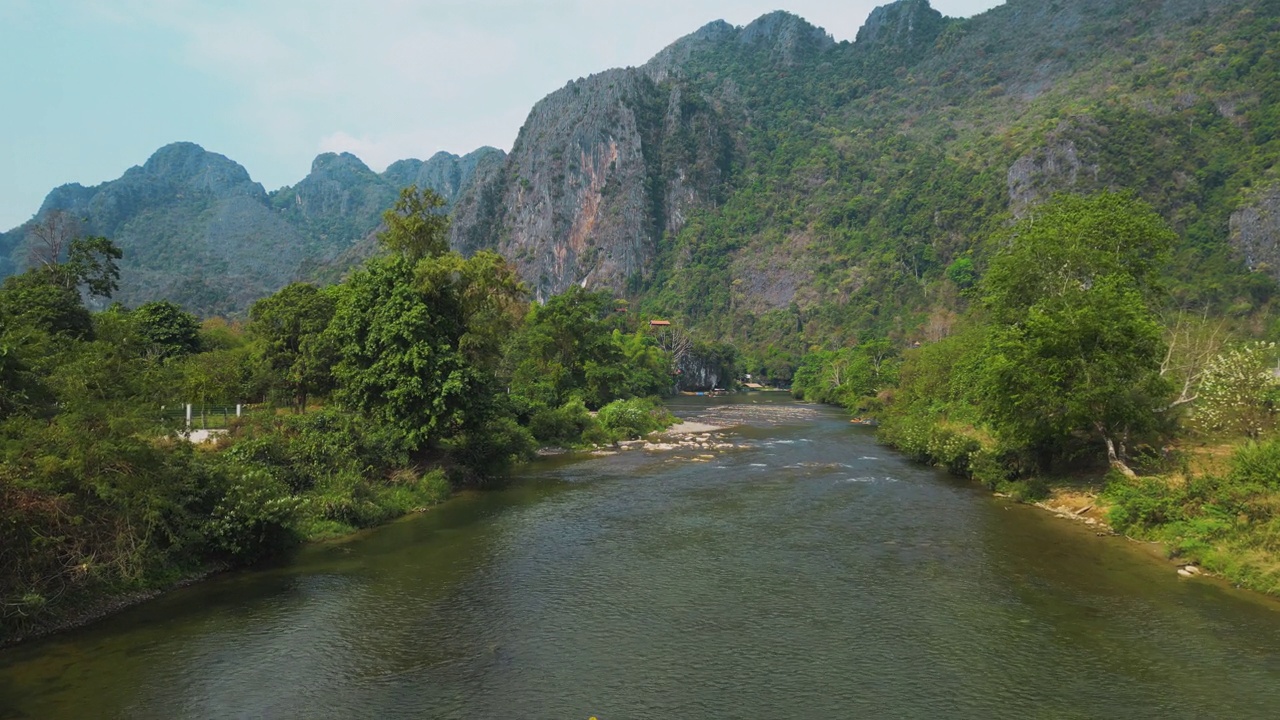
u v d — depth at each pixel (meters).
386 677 13.45
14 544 14.88
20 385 17.86
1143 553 21.78
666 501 30.78
